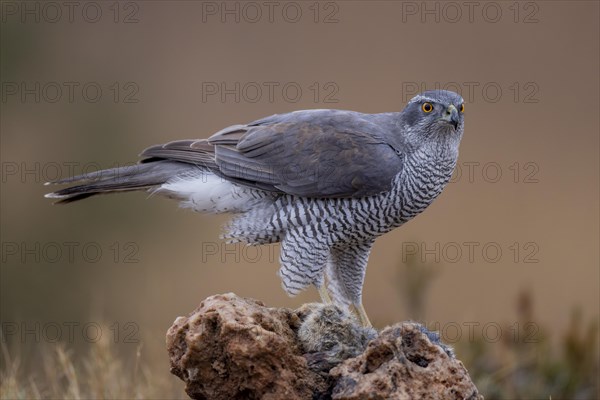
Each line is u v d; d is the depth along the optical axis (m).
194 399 6.70
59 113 20.19
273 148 9.18
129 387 9.25
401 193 9.11
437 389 6.32
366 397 6.22
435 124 9.12
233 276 16.19
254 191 9.30
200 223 18.53
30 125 20.00
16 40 21.02
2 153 19.58
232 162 9.24
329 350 6.63
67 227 18.28
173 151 9.55
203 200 9.44
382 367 6.32
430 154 9.20
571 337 10.38
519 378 10.08
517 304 10.92
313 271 9.12
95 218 18.30
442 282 15.59
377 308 14.13
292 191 9.06
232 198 9.36
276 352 6.38
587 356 10.27
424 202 9.31
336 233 9.09
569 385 9.98
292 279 9.12
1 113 20.03
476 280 15.83
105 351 9.23
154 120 20.20
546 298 15.54
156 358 9.93
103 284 17.28
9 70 20.75
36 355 11.81
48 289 17.03
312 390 6.46
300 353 6.70
